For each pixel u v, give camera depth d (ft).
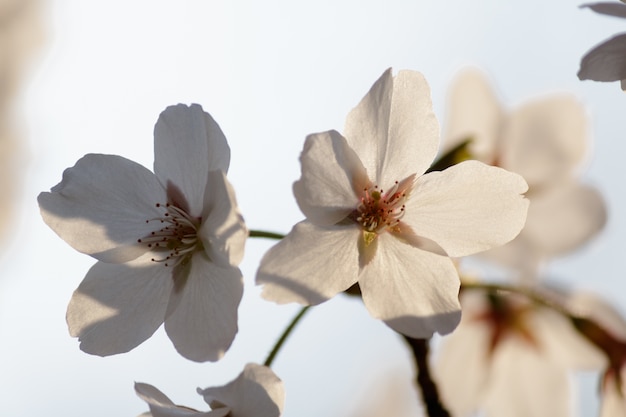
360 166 0.61
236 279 0.60
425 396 0.69
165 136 0.64
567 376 0.79
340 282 0.61
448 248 0.62
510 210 0.61
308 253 0.60
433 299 0.61
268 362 0.65
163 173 0.64
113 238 0.64
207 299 0.62
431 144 0.61
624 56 0.60
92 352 0.63
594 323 0.72
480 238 0.62
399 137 0.61
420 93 0.61
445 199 0.62
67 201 0.64
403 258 0.62
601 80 0.61
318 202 0.61
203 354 0.61
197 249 0.63
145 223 0.64
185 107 0.63
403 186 0.62
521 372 0.79
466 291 0.72
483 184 0.61
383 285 0.62
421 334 0.61
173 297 0.63
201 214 0.63
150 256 0.64
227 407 0.60
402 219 0.62
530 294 0.72
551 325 0.79
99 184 0.64
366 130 0.61
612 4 0.62
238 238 0.59
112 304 0.64
